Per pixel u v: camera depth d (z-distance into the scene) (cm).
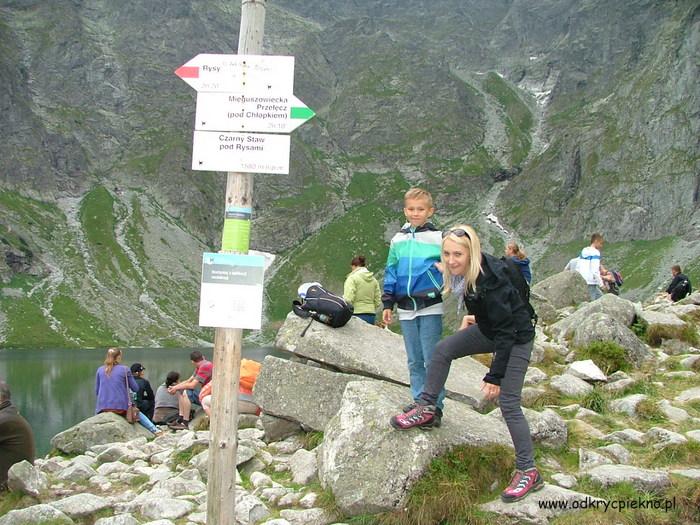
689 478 326
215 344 274
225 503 271
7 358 5481
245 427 525
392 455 321
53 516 337
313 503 332
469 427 352
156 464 461
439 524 302
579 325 604
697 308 726
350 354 450
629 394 470
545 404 457
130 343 7488
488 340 317
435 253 339
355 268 641
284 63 273
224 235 274
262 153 272
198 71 277
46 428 1819
